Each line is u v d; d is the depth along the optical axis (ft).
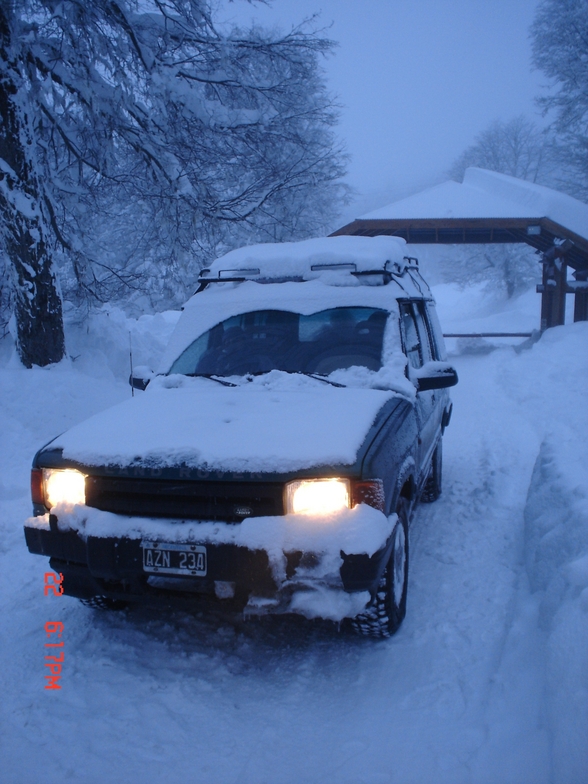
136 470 9.21
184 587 9.62
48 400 26.08
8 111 28.27
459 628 10.54
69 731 8.27
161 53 34.94
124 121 32.09
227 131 36.42
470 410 32.89
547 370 39.63
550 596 9.79
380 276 13.85
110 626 11.24
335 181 54.13
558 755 6.64
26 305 29.14
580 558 9.93
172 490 9.07
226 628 11.10
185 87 32.55
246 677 9.53
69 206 33.53
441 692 8.80
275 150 39.11
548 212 53.88
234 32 37.68
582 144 88.38
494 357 56.24
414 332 14.70
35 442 23.41
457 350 66.28
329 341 13.03
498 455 22.95
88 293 34.35
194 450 9.16
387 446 9.64
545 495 14.10
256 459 8.84
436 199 58.29
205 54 36.22
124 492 9.45
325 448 8.97
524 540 13.88
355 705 8.71
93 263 37.65
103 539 9.23
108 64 31.32
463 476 20.68
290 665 9.82
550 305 63.36
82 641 10.71
